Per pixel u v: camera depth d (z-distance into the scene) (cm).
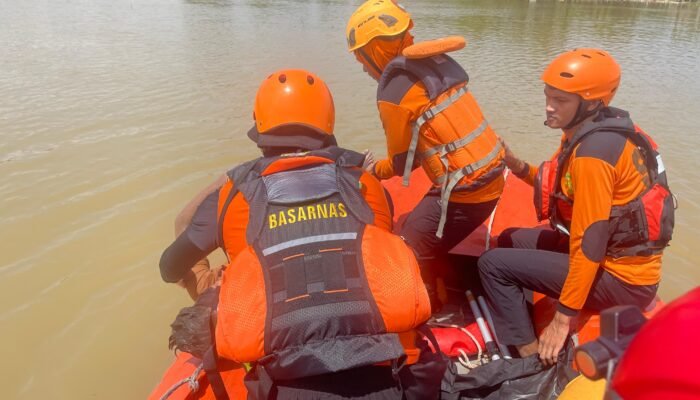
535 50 1226
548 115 239
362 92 823
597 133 219
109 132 644
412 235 281
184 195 499
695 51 1270
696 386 69
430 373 198
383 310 178
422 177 422
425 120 251
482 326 270
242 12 1773
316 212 189
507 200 392
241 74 924
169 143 611
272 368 176
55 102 756
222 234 202
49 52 1089
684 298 78
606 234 217
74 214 467
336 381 177
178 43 1208
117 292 382
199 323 241
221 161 566
